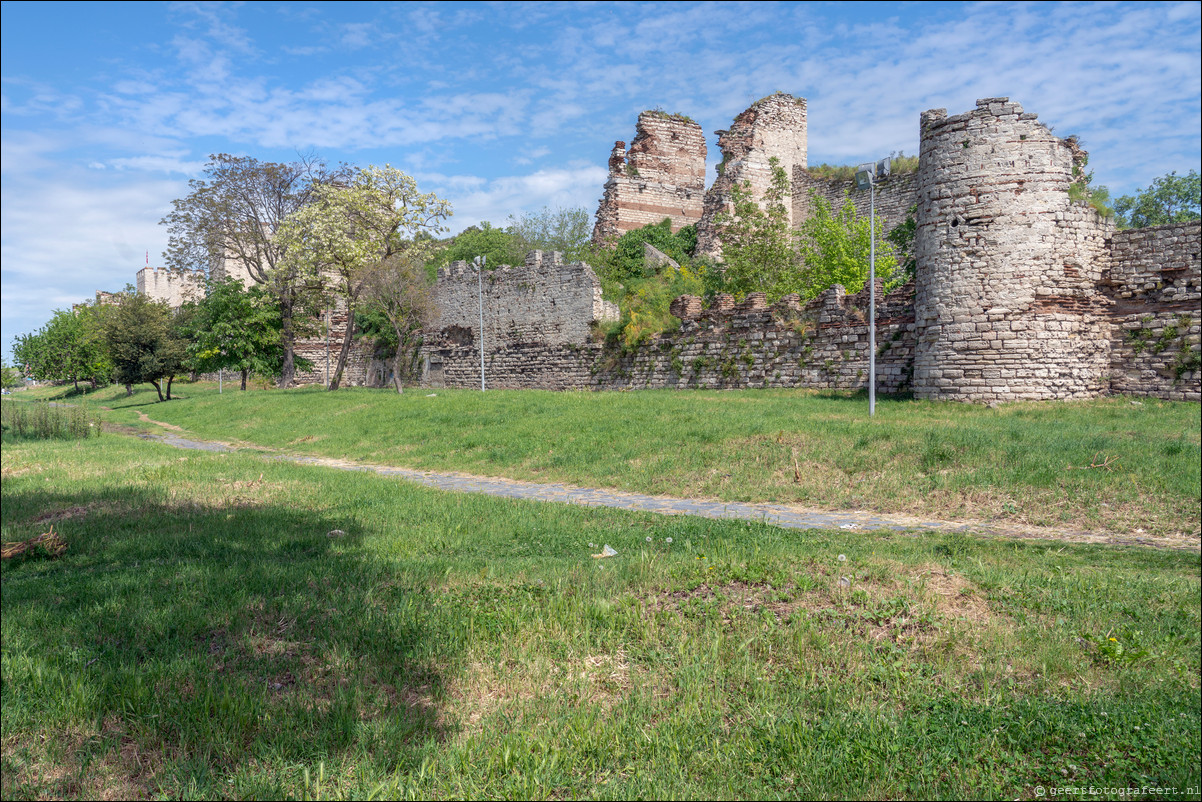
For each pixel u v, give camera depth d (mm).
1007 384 19359
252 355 47656
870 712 4527
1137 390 19406
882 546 8570
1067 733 4375
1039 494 10945
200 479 14203
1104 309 19922
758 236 36312
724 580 6695
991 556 8180
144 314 49906
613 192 45250
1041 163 19234
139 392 64625
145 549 8664
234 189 45875
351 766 3895
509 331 40000
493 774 3873
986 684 4957
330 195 39750
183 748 4062
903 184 34031
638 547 8547
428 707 4562
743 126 40188
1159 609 6395
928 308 20766
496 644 5422
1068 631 5875
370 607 6059
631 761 4043
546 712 4484
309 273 41906
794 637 5477
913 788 3859
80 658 5203
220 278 50625
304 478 14398
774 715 4465
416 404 27344
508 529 9594
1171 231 18984
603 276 38844
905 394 22781
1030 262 19203
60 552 8867
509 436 18969
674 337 31000
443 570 7293
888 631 5684
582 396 25969
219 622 5867
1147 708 4695
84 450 20688
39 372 75688
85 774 3879
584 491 13758
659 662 5211
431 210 39719
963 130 19906
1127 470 11344
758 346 27750
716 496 12711
